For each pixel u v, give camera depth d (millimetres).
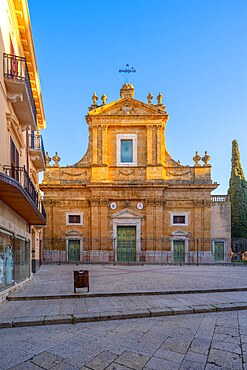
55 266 26547
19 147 14172
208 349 6102
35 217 14992
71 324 7910
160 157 33531
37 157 18781
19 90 11352
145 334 7027
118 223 32875
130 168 33719
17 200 10781
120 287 12984
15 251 12602
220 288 12695
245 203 43469
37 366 5391
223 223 33406
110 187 32844
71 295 11031
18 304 9906
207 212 33250
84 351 6023
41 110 20750
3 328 7602
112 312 8656
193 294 11812
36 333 7160
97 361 5578
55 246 32438
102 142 33625
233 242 35688
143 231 32844
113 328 7527
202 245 32719
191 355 5828
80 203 33312
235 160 45406
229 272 20984
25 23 13828
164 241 32750
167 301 10336
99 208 32781
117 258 32562
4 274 10984
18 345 6367
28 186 12367
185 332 7168
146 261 31891
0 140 10266
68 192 33344
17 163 13633
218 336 6863
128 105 34062
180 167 34250
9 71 11891
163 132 34438
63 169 33781
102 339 6699
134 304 9812
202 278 16781
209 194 33562
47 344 6414
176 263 30266
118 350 6070
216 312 9242
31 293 11398
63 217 33000
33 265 19672
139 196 33062
